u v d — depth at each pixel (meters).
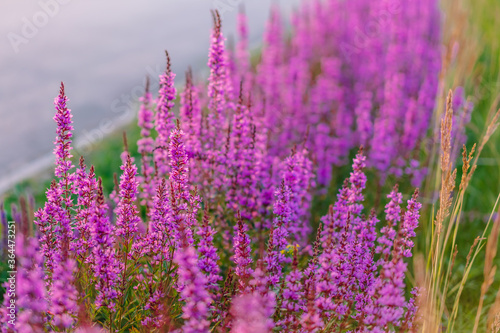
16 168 2.26
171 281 1.50
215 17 1.71
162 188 1.48
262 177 1.75
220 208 1.70
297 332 1.42
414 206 1.43
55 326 1.41
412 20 2.26
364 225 1.50
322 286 1.42
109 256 1.43
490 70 2.26
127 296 1.52
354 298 1.51
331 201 1.98
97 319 1.51
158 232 1.49
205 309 1.34
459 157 2.07
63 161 1.50
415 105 2.04
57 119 1.49
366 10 2.65
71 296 1.34
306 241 1.70
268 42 2.22
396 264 1.37
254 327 1.27
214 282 1.45
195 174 1.71
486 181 2.04
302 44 2.43
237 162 1.72
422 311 1.45
